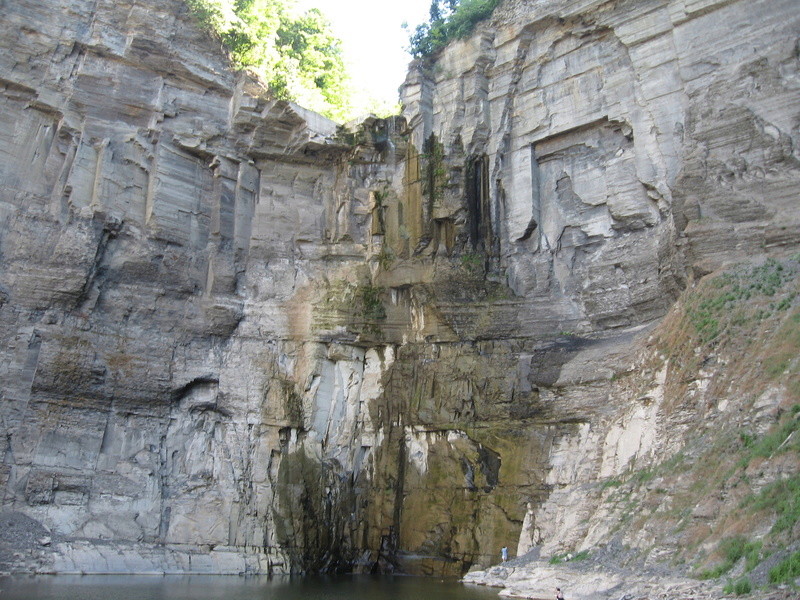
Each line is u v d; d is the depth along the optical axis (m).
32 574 25.83
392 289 36.66
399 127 38.91
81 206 33.06
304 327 35.81
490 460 31.02
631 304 31.39
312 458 34.03
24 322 30.47
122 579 26.11
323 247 38.16
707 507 19.11
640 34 32.62
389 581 28.14
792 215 25.41
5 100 32.78
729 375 22.47
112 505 30.00
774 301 23.17
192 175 36.81
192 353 34.12
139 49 35.88
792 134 26.83
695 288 26.41
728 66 29.38
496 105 37.41
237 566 30.80
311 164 39.31
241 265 36.88
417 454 33.25
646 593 17.86
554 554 25.23
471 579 27.14
